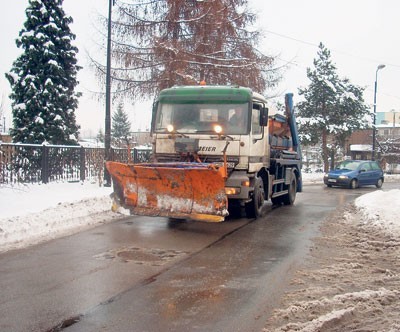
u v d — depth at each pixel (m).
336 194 20.17
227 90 10.60
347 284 5.90
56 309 4.87
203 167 8.96
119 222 10.50
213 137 10.32
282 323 4.57
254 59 21.02
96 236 8.77
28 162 14.63
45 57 20.52
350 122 37.41
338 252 7.83
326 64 37.59
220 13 20.36
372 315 4.79
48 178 15.40
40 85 20.59
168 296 5.34
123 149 18.77
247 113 10.36
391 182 33.22
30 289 5.51
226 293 5.48
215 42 20.77
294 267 6.75
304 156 44.78
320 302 5.11
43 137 20.08
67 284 5.72
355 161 26.50
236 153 10.24
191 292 5.50
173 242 8.41
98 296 5.30
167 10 20.38
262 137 11.25
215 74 20.72
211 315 4.77
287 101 15.64
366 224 10.69
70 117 21.58
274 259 7.25
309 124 36.09
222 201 9.01
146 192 9.87
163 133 10.79
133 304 5.05
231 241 8.63
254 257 7.37
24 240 8.15
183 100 10.85
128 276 6.12
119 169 10.02
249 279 6.09
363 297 5.27
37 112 20.52
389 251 7.90
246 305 5.07
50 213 9.89
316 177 32.59
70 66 21.84
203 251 7.72
